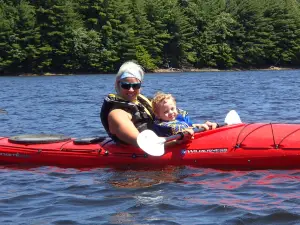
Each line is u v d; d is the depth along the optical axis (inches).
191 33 2317.9
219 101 644.7
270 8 2539.4
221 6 2463.1
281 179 213.5
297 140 227.8
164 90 914.1
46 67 2066.9
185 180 216.7
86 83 1280.8
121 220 169.8
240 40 2456.9
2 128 418.3
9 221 172.2
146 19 2242.9
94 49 2101.4
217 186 206.7
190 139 240.1
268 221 164.9
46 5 2050.9
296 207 176.4
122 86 238.8
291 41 2546.8
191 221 167.0
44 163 256.7
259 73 1942.7
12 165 259.0
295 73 1889.8
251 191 198.2
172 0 2329.0
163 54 2297.0
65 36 2085.4
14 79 1635.1
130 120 238.7
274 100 640.4
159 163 239.5
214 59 2384.4
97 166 247.3
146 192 201.0
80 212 179.6
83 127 411.5
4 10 2027.6
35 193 205.8
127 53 2155.5
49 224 167.9
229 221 165.6
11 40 1990.7
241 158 231.5
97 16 2175.2
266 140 231.3
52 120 466.9
